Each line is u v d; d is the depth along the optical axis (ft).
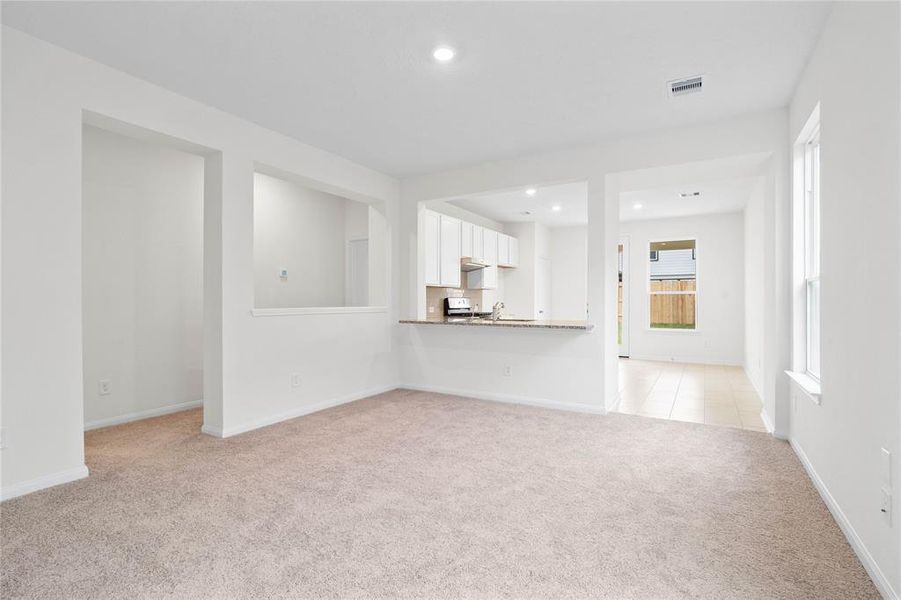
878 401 5.55
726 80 9.82
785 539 6.66
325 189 15.38
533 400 15.11
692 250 26.22
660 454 10.39
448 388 16.85
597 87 10.16
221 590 5.49
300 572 5.87
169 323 14.35
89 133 12.58
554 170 14.48
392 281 17.61
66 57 8.65
